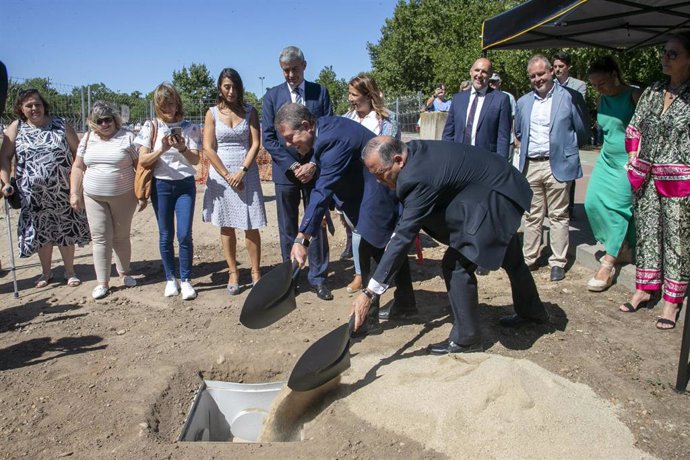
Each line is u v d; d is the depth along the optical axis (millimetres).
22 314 5223
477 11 28766
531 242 5809
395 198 4379
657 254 4566
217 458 3137
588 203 5242
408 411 3285
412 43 38156
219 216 5387
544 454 2936
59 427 3461
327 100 5492
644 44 6824
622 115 4883
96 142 5426
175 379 4066
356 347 4328
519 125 5645
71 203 5574
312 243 5352
